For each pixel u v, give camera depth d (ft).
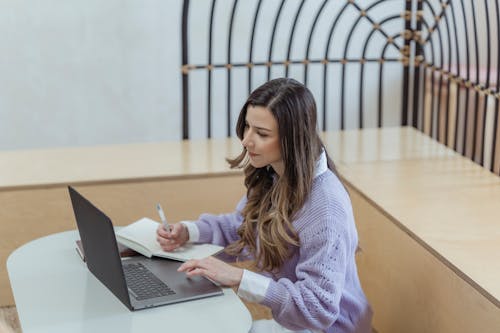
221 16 15.08
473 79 13.25
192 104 15.56
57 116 15.06
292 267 6.72
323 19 15.42
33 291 6.36
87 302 6.15
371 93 16.02
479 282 7.18
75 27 14.61
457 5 14.85
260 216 6.77
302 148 6.38
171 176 10.32
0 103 14.75
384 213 9.07
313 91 15.83
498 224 8.64
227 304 6.10
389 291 9.14
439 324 7.96
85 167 10.67
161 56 15.14
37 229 10.11
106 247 6.06
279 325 7.07
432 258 8.00
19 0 14.25
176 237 7.11
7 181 10.03
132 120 15.40
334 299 6.23
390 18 12.65
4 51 14.47
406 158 11.19
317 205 6.41
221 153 11.44
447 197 9.54
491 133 12.93
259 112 6.36
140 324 5.79
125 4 14.67
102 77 15.02
